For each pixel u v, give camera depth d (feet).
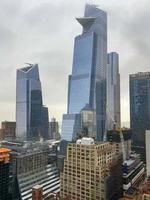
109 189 621.31
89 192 618.85
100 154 638.53
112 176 651.25
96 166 611.88
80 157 644.27
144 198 560.20
